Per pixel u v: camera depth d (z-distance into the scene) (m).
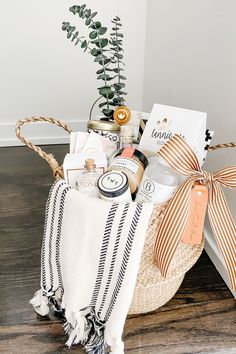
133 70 1.64
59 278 0.81
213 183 0.70
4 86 1.59
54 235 0.77
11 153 1.63
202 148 0.76
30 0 1.44
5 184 1.41
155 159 0.77
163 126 0.80
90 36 1.03
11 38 1.50
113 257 0.71
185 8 1.12
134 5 1.51
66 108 1.68
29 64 1.56
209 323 0.87
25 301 0.92
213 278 1.00
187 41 1.12
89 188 0.73
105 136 0.87
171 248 0.72
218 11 0.91
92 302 0.78
